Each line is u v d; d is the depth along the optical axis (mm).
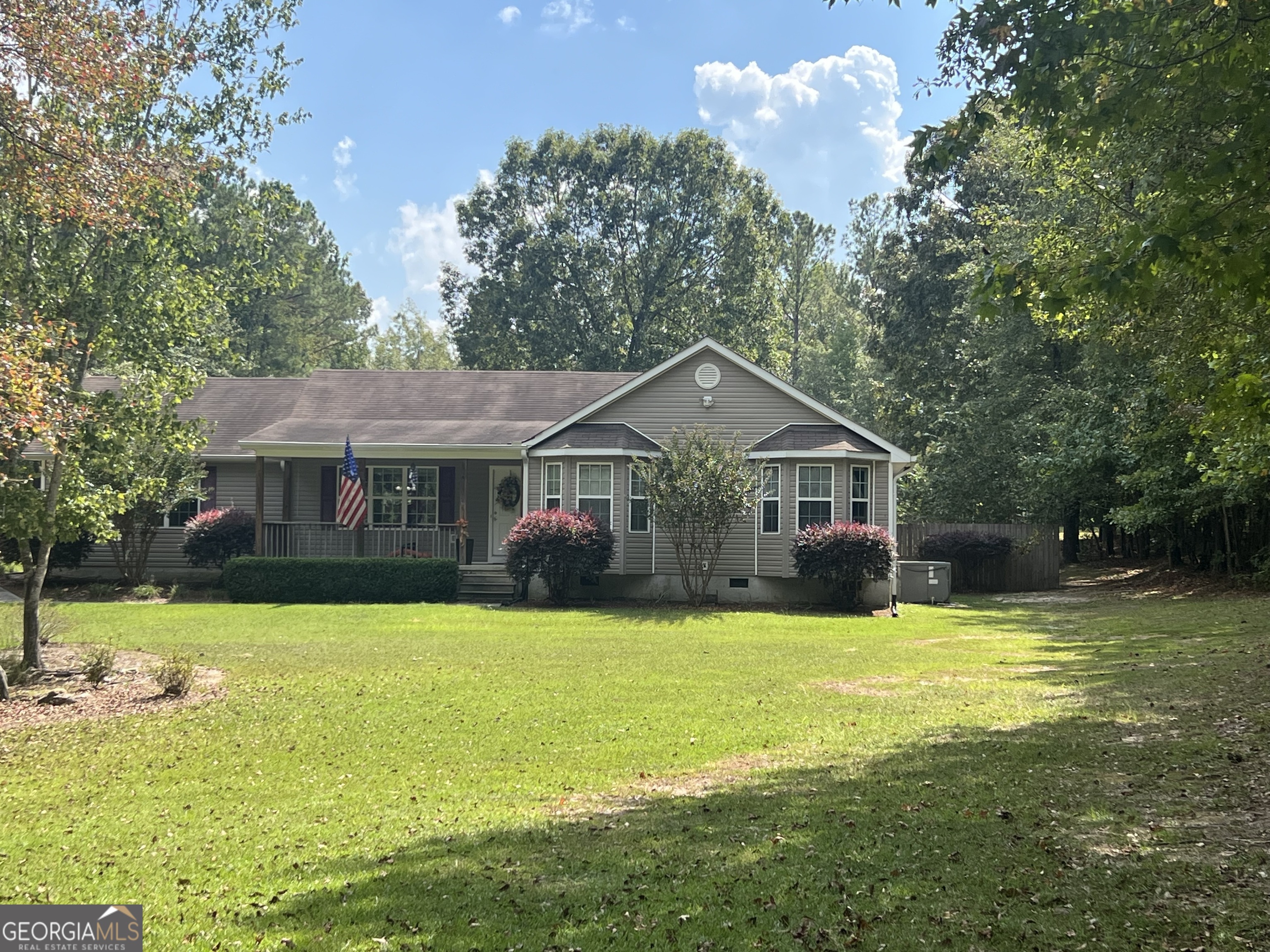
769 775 8641
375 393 30125
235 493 28250
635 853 6539
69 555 25875
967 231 39906
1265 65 6473
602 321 51000
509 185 51969
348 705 12305
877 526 23906
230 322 42500
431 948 5098
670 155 50594
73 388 14578
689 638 18500
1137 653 15180
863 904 5488
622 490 24484
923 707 11625
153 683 13977
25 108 12609
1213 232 6250
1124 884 5508
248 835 7316
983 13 6848
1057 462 27250
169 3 15766
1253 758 7887
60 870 6582
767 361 52375
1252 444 13477
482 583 25516
